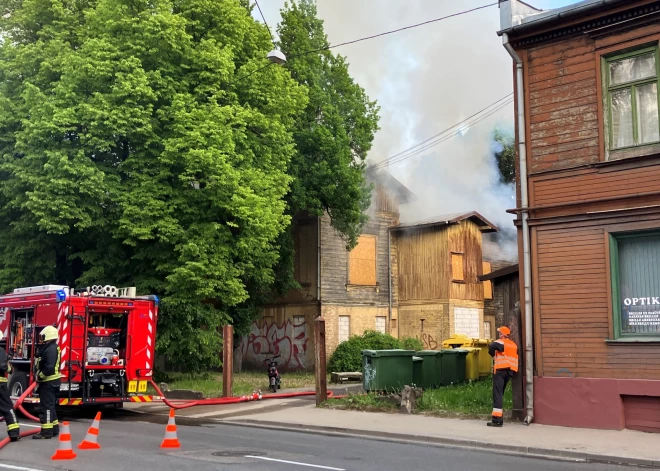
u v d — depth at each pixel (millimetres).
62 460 8969
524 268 13289
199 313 20578
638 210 11984
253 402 17828
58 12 20812
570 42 13211
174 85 19891
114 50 19203
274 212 21547
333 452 10031
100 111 18266
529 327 13055
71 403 14570
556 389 12602
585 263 12586
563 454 10055
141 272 20734
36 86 19422
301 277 30500
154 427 13305
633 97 12438
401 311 32438
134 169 19531
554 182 13141
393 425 12812
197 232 19469
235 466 8508
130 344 15672
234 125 20906
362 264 31562
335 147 26406
